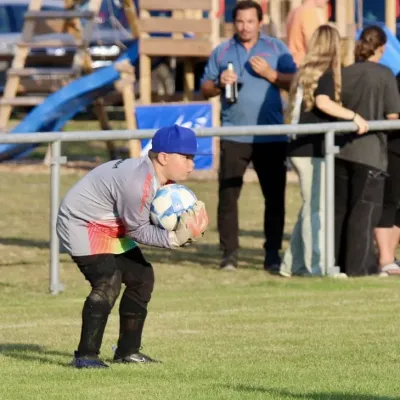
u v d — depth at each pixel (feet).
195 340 77.00
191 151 62.80
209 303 96.02
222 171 118.01
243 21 118.73
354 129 108.78
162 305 95.14
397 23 272.72
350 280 108.78
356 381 61.05
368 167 110.52
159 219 62.13
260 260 125.90
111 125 270.05
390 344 74.33
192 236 61.87
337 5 196.03
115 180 62.80
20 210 167.02
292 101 112.16
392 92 111.55
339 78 109.91
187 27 207.00
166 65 231.50
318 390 58.44
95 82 198.29
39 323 86.12
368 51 112.16
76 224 64.39
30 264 123.03
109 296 65.16
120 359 67.72
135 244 66.49
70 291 104.99
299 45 136.26
